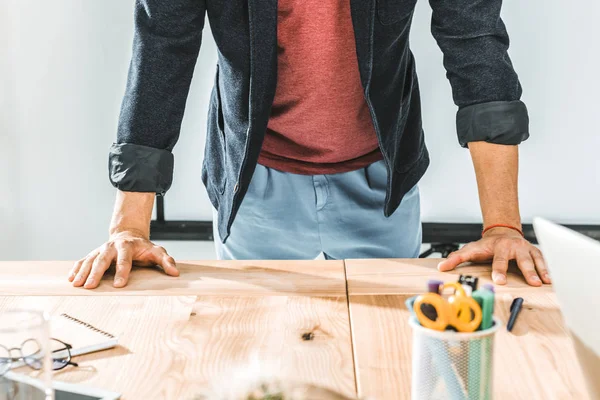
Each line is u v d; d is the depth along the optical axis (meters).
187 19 1.26
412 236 1.65
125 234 1.25
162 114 1.28
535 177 2.68
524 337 0.93
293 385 0.57
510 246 1.20
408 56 1.46
